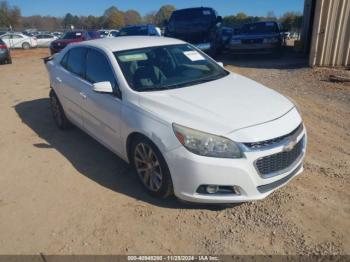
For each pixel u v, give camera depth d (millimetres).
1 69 14961
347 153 4496
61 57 5680
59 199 3777
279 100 3691
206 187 3143
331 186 3730
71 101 5125
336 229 3070
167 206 3529
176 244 3002
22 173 4441
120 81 3912
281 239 2988
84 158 4777
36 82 10734
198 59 4605
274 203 3473
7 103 8062
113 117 3963
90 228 3262
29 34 35969
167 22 14391
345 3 9641
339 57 10219
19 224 3393
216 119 3150
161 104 3461
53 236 3186
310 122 5672
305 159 4359
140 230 3195
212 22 13633
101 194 3824
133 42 4590
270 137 3068
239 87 3957
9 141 5566
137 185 3973
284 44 16844
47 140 5531
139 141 3592
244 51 14188
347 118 5789
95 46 4633
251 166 3021
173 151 3160
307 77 9156
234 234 3084
